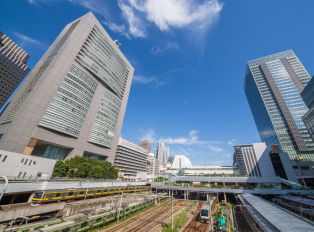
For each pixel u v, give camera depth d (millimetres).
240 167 87812
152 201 49031
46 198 32188
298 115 123562
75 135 82062
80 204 33406
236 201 57500
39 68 95375
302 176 81812
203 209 32844
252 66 168125
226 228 28031
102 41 113750
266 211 25281
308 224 17516
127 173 144000
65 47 88500
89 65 98500
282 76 145625
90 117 94312
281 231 17578
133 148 161125
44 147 75438
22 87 92625
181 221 31969
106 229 26672
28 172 44531
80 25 100000
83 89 91938
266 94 143500
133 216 34844
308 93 75312
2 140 61062
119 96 125750
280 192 52500
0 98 146625
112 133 109688
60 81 80625
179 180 72938
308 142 112688
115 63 123562
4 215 23250
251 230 26234
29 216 26422
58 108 76250
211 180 68125
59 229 20859
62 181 38625
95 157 99125
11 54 158500
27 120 65062
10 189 29172
